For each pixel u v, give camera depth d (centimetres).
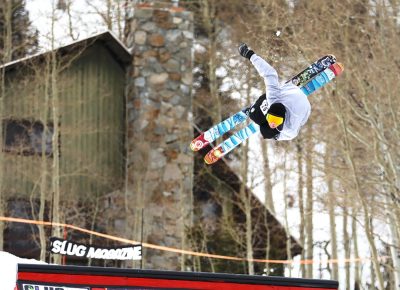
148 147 5478
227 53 6844
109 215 5519
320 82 2817
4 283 3675
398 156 4716
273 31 5866
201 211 5819
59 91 5381
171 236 5391
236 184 5831
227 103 6819
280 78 4903
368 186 4972
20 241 5331
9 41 5981
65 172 5438
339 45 5466
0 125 5175
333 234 6369
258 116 2680
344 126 4666
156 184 5444
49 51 5356
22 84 5428
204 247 5350
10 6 6094
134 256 3812
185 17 5678
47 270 2898
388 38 5153
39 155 5412
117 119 5616
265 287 2972
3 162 5297
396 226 4709
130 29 5697
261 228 5900
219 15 7212
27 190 5366
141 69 5575
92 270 2916
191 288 2941
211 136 2820
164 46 5619
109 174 5538
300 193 6072
